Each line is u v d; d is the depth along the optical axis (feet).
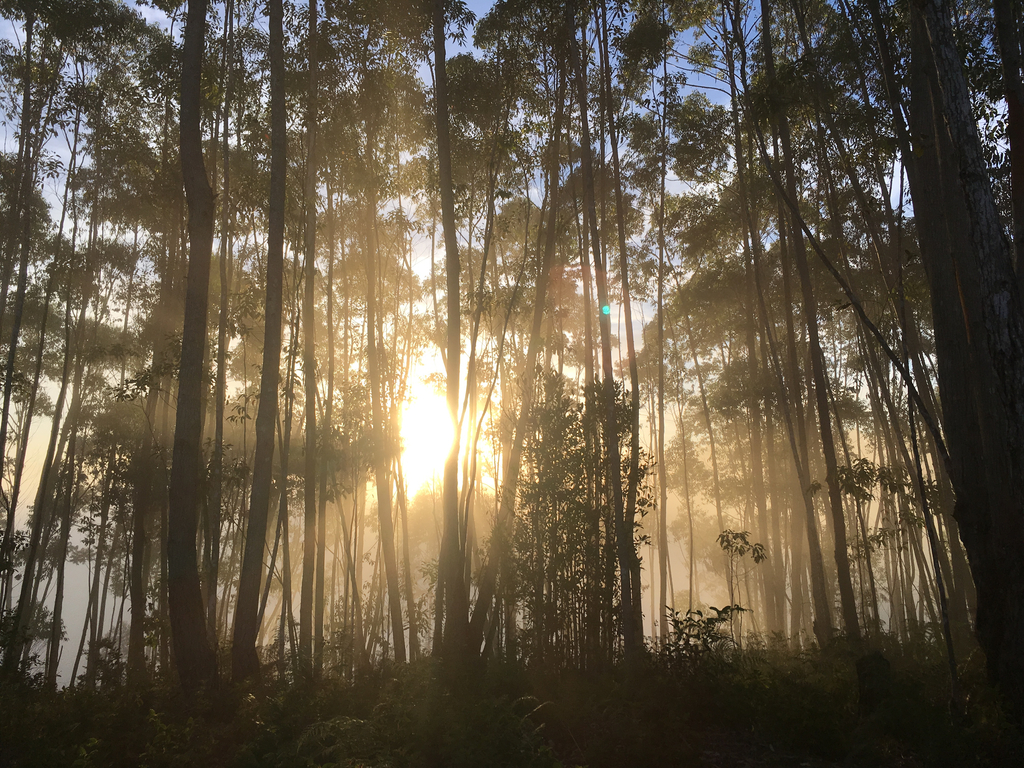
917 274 47.42
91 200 58.90
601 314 33.17
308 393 40.98
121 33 52.65
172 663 43.21
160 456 52.49
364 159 46.88
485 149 45.83
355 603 51.88
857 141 38.91
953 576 47.32
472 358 37.65
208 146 50.11
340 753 18.39
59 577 63.57
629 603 29.68
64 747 20.62
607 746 20.42
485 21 42.80
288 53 43.52
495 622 34.50
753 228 51.65
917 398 25.40
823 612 44.75
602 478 32.24
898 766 19.76
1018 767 18.98
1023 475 22.16
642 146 61.46
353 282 62.39
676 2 47.67
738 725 23.34
